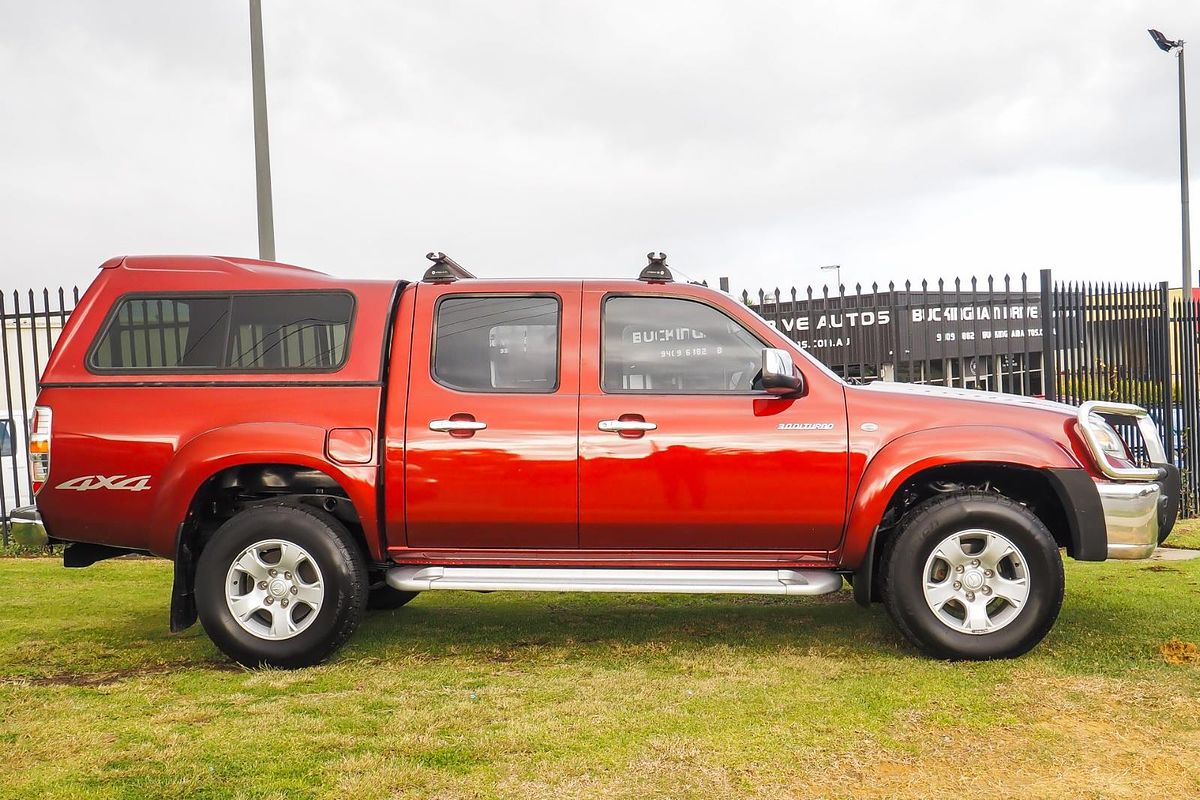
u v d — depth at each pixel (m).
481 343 4.89
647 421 4.71
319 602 4.66
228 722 3.89
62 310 8.23
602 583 4.64
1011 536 4.58
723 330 4.87
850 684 4.33
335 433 4.70
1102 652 4.78
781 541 4.76
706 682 4.42
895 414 4.72
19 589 6.92
